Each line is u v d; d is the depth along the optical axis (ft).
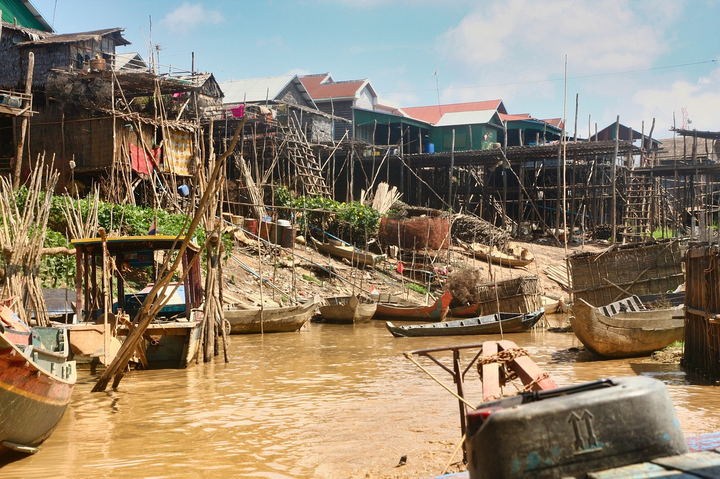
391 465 28.63
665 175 167.22
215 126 138.92
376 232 133.28
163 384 48.47
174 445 32.40
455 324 85.81
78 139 104.01
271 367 56.90
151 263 60.80
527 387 16.12
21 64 124.16
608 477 9.70
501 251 141.18
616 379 11.96
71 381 34.47
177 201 107.04
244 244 114.52
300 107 158.10
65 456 30.53
